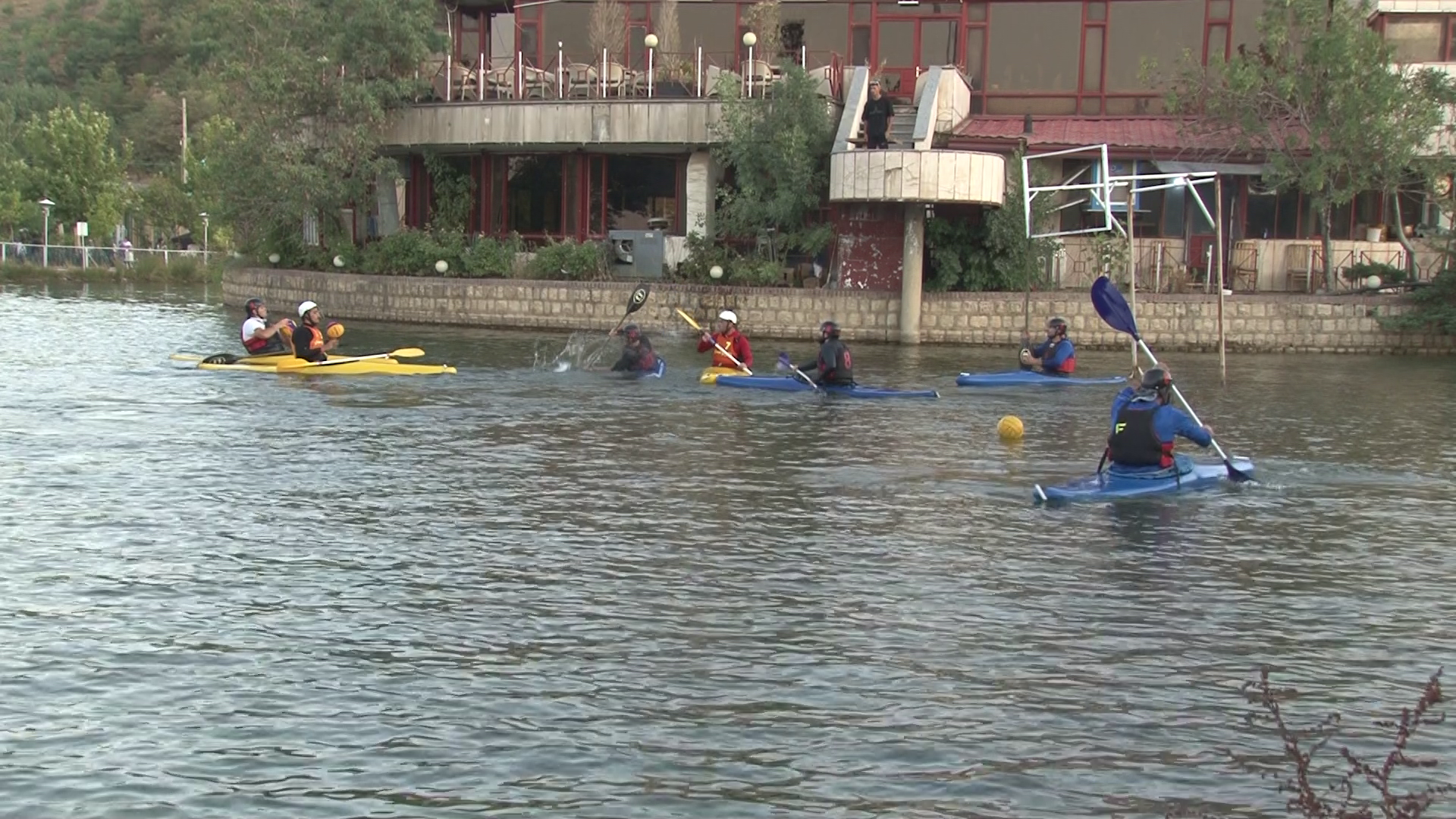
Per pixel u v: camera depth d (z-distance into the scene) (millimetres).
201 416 39781
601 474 32125
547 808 14695
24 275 115062
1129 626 20969
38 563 23531
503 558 24328
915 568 24078
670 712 17281
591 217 76312
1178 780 15562
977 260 67375
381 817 14469
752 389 47906
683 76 72750
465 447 35406
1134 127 73062
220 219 84812
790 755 16062
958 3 76625
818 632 20453
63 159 132000
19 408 40625
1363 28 66312
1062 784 15406
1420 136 64062
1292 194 71438
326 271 80188
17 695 17547
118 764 15664
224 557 24156
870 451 35750
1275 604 22297
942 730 16844
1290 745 12656
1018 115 76812
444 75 77500
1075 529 27141
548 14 80062
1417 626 21281
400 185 85500
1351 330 66125
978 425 40625
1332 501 30219
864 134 70562
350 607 21328
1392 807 12250
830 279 71375
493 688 18031
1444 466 34875
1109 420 41781
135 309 82250
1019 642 20141
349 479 31094
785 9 78000
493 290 72250
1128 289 68938
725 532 26578
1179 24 74562
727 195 70812
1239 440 38750
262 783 15234
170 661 18844
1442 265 69250
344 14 77562
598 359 57188
